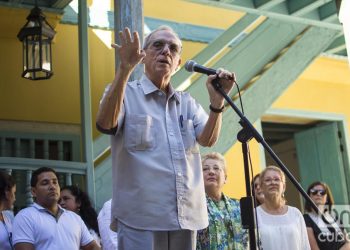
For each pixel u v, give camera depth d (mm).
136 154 2061
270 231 3652
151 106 2170
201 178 2184
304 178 9055
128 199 2039
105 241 3451
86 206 4406
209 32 7738
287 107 8312
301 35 6605
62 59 6508
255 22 7293
